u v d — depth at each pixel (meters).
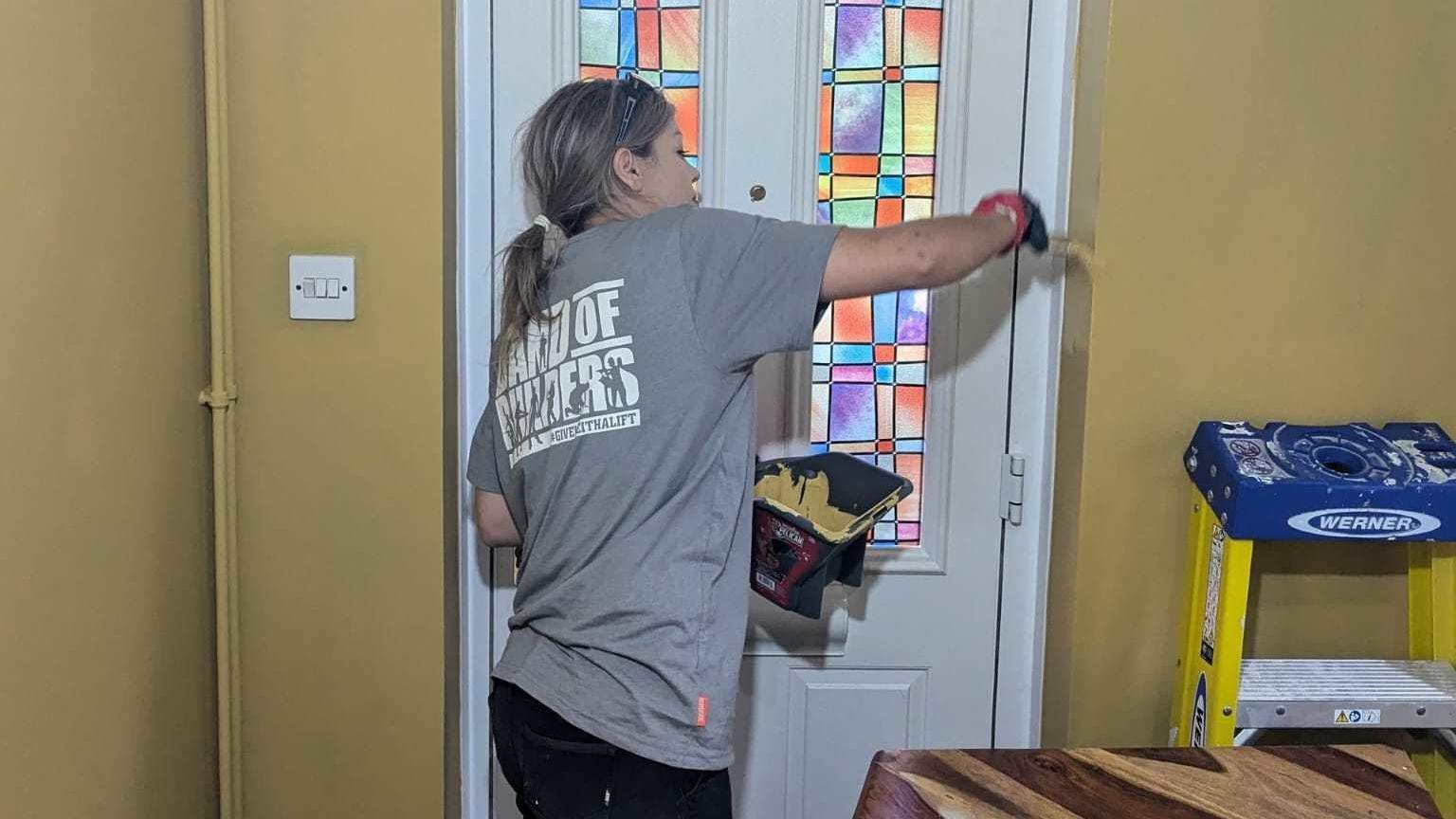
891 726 2.10
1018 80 1.94
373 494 1.81
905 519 2.06
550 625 1.53
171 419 1.66
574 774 1.46
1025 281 1.99
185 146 1.68
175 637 1.69
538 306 1.53
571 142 1.54
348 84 1.73
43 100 1.30
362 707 1.86
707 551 1.47
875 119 1.96
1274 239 1.80
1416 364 1.83
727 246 1.45
